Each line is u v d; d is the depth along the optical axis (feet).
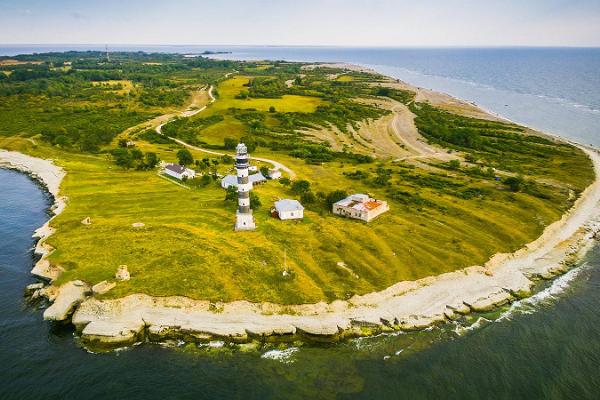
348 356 218.38
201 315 238.48
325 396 193.26
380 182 453.58
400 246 317.22
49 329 233.55
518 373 208.85
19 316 243.40
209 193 416.26
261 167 489.26
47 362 211.00
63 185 439.63
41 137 626.23
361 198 382.42
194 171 474.49
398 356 219.20
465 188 449.06
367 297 258.98
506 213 385.09
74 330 233.55
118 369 207.31
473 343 229.25
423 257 303.48
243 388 197.16
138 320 234.17
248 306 245.24
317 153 584.81
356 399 192.13
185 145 622.54
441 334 235.81
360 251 307.78
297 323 236.84
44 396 192.24
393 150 630.33
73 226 336.49
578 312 256.11
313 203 391.86
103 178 463.01
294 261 290.76
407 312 250.98
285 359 215.31
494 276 289.74
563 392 198.08
